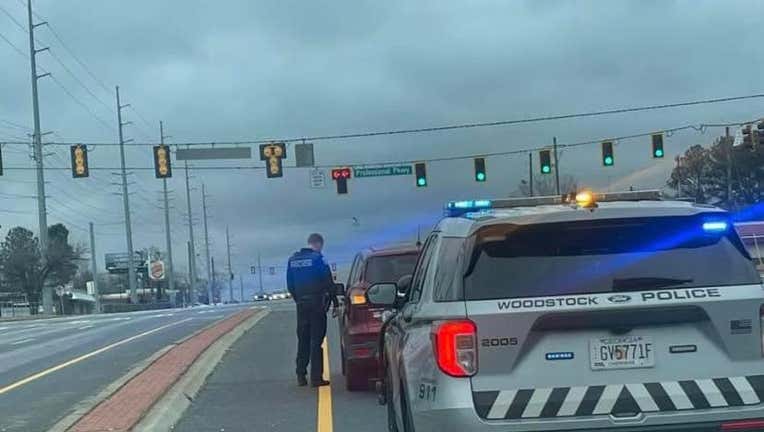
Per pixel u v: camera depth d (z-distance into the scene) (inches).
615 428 169.0
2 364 652.7
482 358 171.6
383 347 287.6
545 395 169.8
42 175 2402.8
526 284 176.6
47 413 394.0
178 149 1387.8
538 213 183.9
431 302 190.1
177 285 5585.6
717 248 182.1
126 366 581.0
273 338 752.3
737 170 2974.9
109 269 5083.7
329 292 448.8
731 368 171.8
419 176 1466.5
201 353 590.9
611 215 181.8
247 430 340.5
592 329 171.0
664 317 170.9
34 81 2300.7
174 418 364.2
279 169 1354.6
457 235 192.5
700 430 170.2
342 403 392.5
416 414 187.6
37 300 2896.2
